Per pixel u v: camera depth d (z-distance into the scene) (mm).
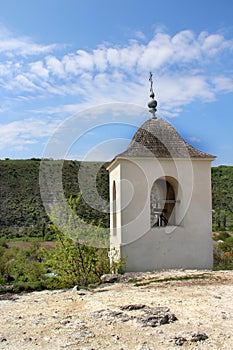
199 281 11195
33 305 8945
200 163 14625
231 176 53281
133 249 13844
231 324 7059
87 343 6195
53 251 14117
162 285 10750
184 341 6180
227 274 12312
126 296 9352
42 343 6273
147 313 7496
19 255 22969
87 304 8719
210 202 14562
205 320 7285
